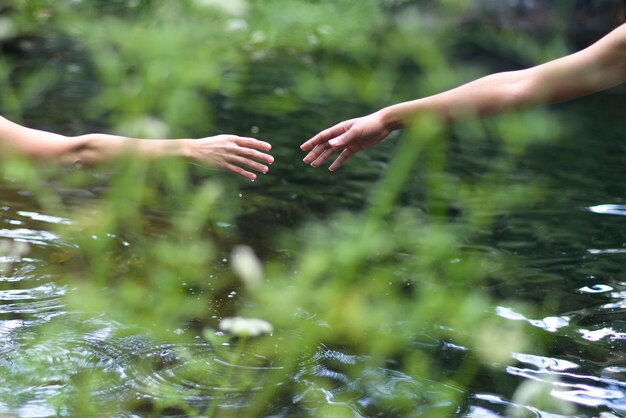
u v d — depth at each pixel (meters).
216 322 2.79
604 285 3.09
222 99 5.68
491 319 2.83
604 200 3.97
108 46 7.34
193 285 3.06
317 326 2.78
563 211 3.83
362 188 4.13
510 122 5.26
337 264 3.27
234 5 8.59
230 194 3.99
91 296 2.92
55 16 8.36
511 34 8.20
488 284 3.11
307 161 2.96
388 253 3.38
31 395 2.28
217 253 3.34
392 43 8.02
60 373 2.40
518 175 4.34
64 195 3.82
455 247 3.44
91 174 4.06
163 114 5.21
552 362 2.55
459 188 4.14
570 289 3.06
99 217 3.60
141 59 6.86
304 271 3.18
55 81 5.94
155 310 2.85
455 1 8.86
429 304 2.92
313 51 7.64
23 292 2.93
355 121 2.89
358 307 2.92
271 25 8.59
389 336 2.71
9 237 3.34
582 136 5.05
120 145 3.05
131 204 3.75
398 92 6.15
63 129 4.78
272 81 6.33
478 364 2.53
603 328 2.77
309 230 3.60
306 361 2.53
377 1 9.30
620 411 2.28
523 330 2.75
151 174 4.14
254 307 2.91
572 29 8.32
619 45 2.67
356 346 2.64
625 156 4.67
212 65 6.73
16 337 2.61
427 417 2.23
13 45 7.11
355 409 2.26
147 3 8.88
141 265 3.20
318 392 2.34
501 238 3.53
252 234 3.54
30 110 5.15
